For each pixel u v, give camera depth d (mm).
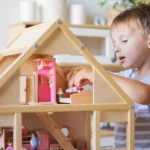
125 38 1133
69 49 766
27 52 730
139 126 1141
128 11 1157
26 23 2121
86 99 799
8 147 826
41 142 869
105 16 2584
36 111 722
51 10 2293
